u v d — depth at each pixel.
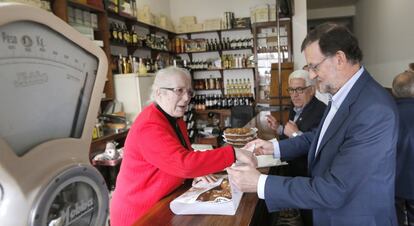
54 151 0.52
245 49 5.61
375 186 1.01
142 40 4.62
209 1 5.84
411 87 1.88
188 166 1.13
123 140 3.50
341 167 1.00
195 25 5.64
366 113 0.99
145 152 1.23
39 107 0.52
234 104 5.66
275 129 2.58
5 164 0.42
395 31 4.81
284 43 5.27
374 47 6.17
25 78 0.49
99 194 0.63
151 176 1.27
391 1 4.96
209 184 1.28
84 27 3.25
